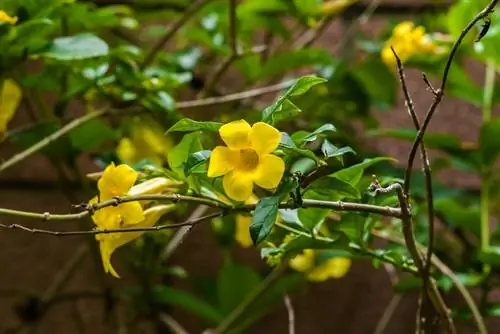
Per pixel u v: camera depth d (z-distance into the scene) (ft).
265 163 2.80
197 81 4.43
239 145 2.83
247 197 2.82
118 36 4.48
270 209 2.82
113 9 4.15
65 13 3.68
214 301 4.60
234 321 4.02
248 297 4.13
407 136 4.01
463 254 4.08
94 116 3.69
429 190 3.05
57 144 3.86
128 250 4.14
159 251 4.10
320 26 4.39
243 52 4.07
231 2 3.90
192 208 4.40
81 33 3.76
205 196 3.03
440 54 4.08
